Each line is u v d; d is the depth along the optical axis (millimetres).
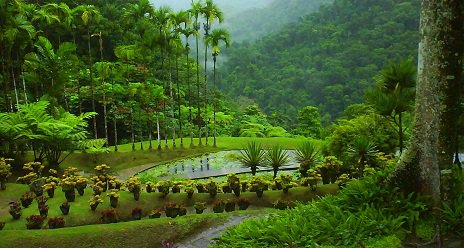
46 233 7594
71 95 22375
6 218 8969
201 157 17938
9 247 7121
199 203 9500
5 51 17812
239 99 52219
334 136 12531
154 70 29312
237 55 66312
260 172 14773
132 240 7676
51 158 14969
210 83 58188
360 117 12984
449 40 5312
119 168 16391
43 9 17000
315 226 5539
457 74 5426
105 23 27344
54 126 13742
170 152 18453
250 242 5605
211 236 7832
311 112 30328
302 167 12188
